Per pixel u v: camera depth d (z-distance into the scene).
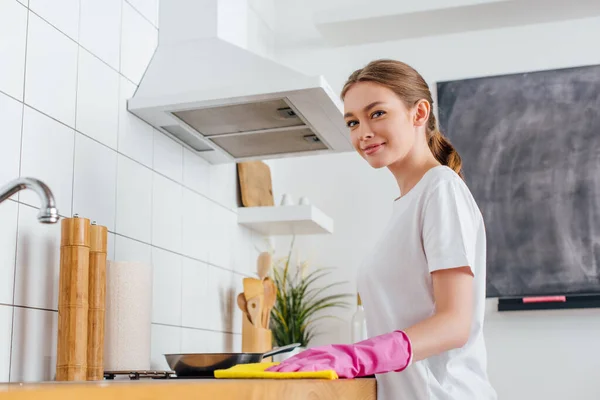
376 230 3.59
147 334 1.96
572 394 3.23
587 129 3.42
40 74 1.80
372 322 1.38
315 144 2.55
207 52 2.31
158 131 2.41
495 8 3.40
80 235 1.72
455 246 1.22
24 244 1.70
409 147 1.37
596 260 3.29
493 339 3.34
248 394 0.77
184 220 2.57
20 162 1.70
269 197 3.46
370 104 1.35
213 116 2.27
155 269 2.33
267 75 2.13
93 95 2.03
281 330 3.38
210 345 2.74
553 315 3.31
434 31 3.64
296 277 3.58
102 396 0.55
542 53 3.54
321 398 0.98
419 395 1.28
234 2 2.55
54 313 1.79
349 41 3.74
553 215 3.38
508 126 3.50
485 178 3.47
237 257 3.10
